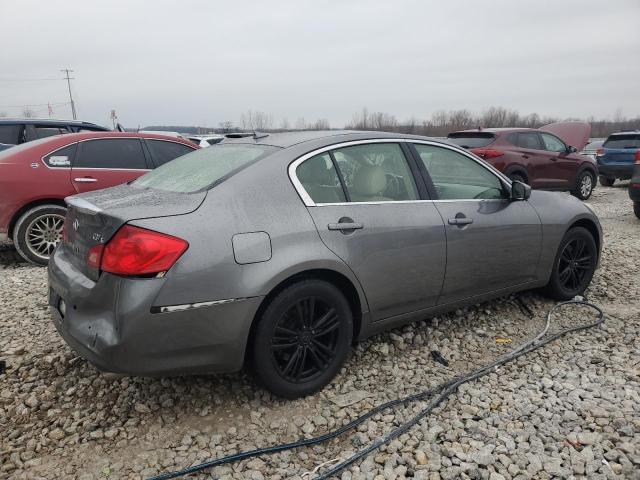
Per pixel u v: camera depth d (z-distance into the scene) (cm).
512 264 404
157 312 253
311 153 319
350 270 309
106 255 259
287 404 304
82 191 615
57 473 250
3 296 473
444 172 379
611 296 477
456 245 361
